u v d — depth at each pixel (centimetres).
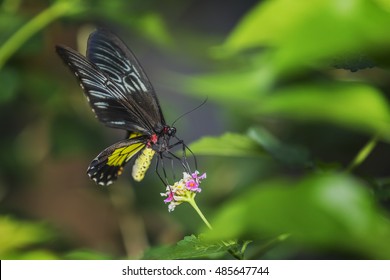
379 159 102
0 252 67
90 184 102
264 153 67
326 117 37
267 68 42
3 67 93
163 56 103
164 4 104
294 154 68
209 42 82
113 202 101
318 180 28
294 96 37
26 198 102
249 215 27
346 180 28
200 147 67
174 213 92
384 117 36
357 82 40
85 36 96
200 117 115
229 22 126
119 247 100
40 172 103
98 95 73
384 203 72
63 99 101
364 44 30
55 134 101
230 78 50
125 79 74
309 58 30
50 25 86
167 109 104
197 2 125
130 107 75
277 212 27
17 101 101
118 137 104
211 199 102
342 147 101
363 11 30
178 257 56
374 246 27
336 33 30
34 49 85
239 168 103
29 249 81
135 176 76
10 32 86
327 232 27
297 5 32
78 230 100
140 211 101
